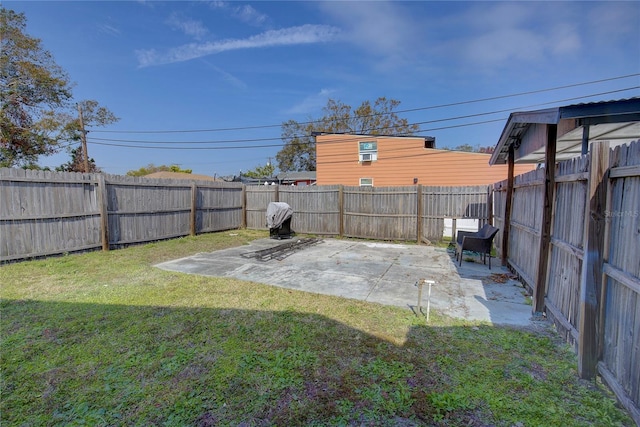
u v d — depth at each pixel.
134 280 4.86
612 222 2.11
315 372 2.36
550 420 1.83
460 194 8.56
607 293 2.16
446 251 7.64
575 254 2.65
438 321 3.33
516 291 4.43
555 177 3.33
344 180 16.89
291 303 3.87
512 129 4.75
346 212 9.95
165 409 1.96
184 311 3.57
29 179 5.97
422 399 2.04
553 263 3.32
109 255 6.74
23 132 14.77
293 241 8.82
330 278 5.10
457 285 4.73
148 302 3.85
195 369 2.40
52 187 6.32
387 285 4.72
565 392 2.10
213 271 5.52
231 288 4.47
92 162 23.45
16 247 5.82
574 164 2.81
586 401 2.00
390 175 16.14
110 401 2.03
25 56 14.62
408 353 2.64
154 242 8.50
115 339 2.88
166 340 2.86
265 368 2.41
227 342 2.83
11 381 2.23
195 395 2.10
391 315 3.49
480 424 1.82
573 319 2.74
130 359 2.54
